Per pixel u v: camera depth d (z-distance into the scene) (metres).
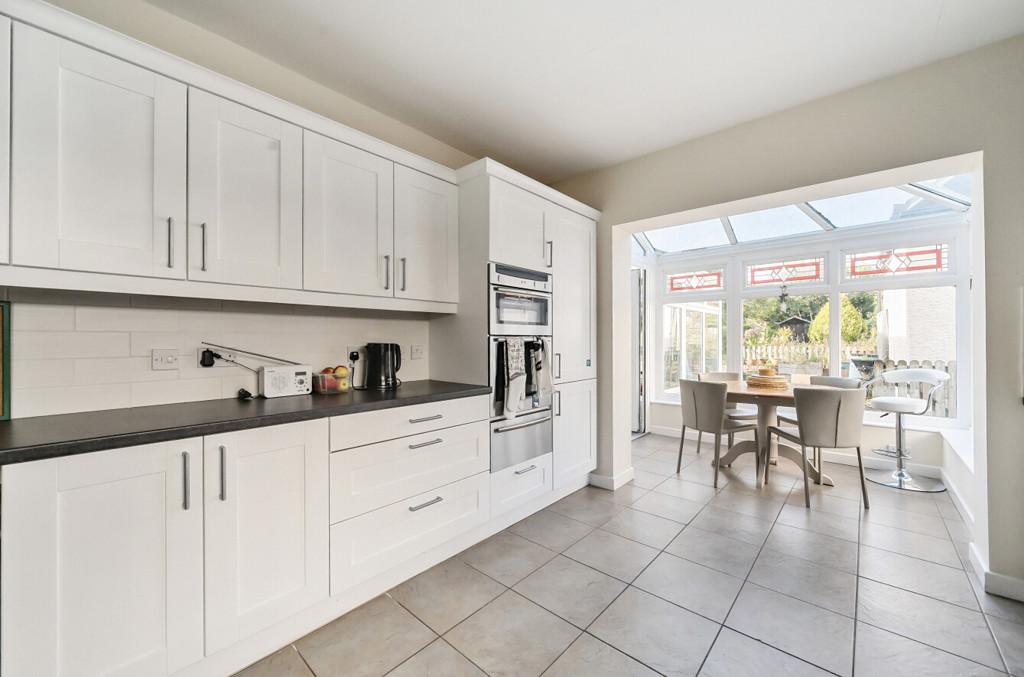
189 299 1.89
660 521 2.75
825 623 1.74
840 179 2.36
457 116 2.65
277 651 1.60
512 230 2.67
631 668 1.51
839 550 2.34
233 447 1.46
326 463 1.71
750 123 2.68
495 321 2.54
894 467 3.76
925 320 3.74
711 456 4.30
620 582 2.05
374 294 2.21
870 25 1.85
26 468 1.10
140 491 1.28
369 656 1.57
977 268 2.08
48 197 1.32
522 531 2.61
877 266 3.98
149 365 1.78
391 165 2.29
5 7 1.25
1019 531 1.89
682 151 2.97
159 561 1.31
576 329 3.20
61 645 1.15
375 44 2.01
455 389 2.36
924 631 1.69
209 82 1.65
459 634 1.69
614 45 2.01
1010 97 1.91
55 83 1.33
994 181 1.94
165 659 1.32
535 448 2.80
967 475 2.68
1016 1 1.70
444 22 1.87
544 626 1.73
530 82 2.30
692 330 5.17
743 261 4.80
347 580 1.78
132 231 1.48
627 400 3.56
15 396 1.49
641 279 5.27
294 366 2.12
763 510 2.91
